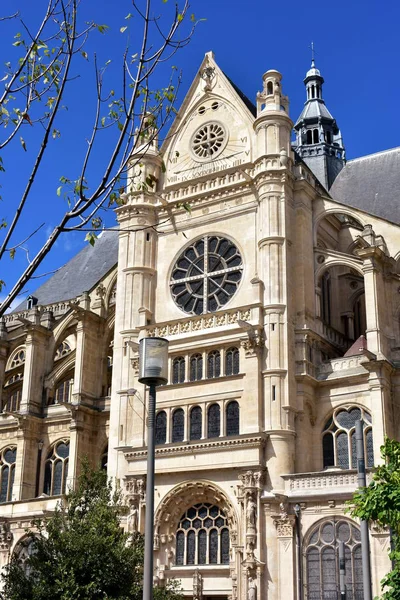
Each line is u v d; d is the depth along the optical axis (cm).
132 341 5344
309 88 7981
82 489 3966
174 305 5428
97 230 1728
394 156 6756
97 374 6069
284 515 4375
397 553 2614
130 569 3562
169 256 5581
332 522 4281
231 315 5000
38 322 6444
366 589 2573
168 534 4766
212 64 5919
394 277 5038
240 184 5369
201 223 5509
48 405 6181
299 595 4241
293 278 5056
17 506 5600
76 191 1739
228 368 4922
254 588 4284
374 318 4766
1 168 1841
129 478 4922
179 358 5128
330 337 5212
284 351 4775
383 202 6328
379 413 4534
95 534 3619
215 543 4634
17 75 1816
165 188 5719
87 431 5819
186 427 4891
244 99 5988
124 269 5603
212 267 5369
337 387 4816
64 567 3488
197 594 4519
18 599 3556
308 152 7512
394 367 4712
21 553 5438
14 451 6181
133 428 5106
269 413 4659
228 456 4634
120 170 1734
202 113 5822
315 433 4791
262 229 5131
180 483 4756
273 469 4525
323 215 5356
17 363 7469
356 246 5769
